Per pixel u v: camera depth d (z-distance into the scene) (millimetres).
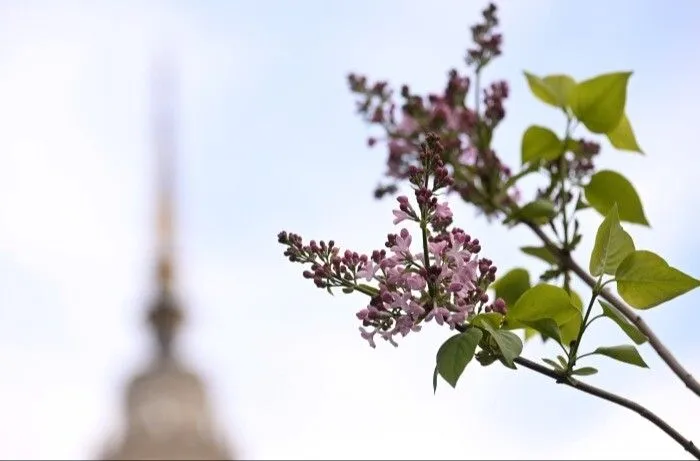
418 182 6430
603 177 9219
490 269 6551
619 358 6629
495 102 10109
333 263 6531
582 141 9484
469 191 9891
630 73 9414
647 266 6902
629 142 9406
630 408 6457
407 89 10508
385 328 6363
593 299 6840
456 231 6480
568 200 9266
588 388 6504
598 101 9430
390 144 10656
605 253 6957
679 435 6449
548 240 9055
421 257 6418
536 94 9688
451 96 10289
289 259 6559
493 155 9977
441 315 6309
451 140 10039
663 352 7035
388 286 6383
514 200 10234
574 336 7629
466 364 6242
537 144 9523
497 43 10234
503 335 6488
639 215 9172
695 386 6906
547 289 6922
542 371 6527
